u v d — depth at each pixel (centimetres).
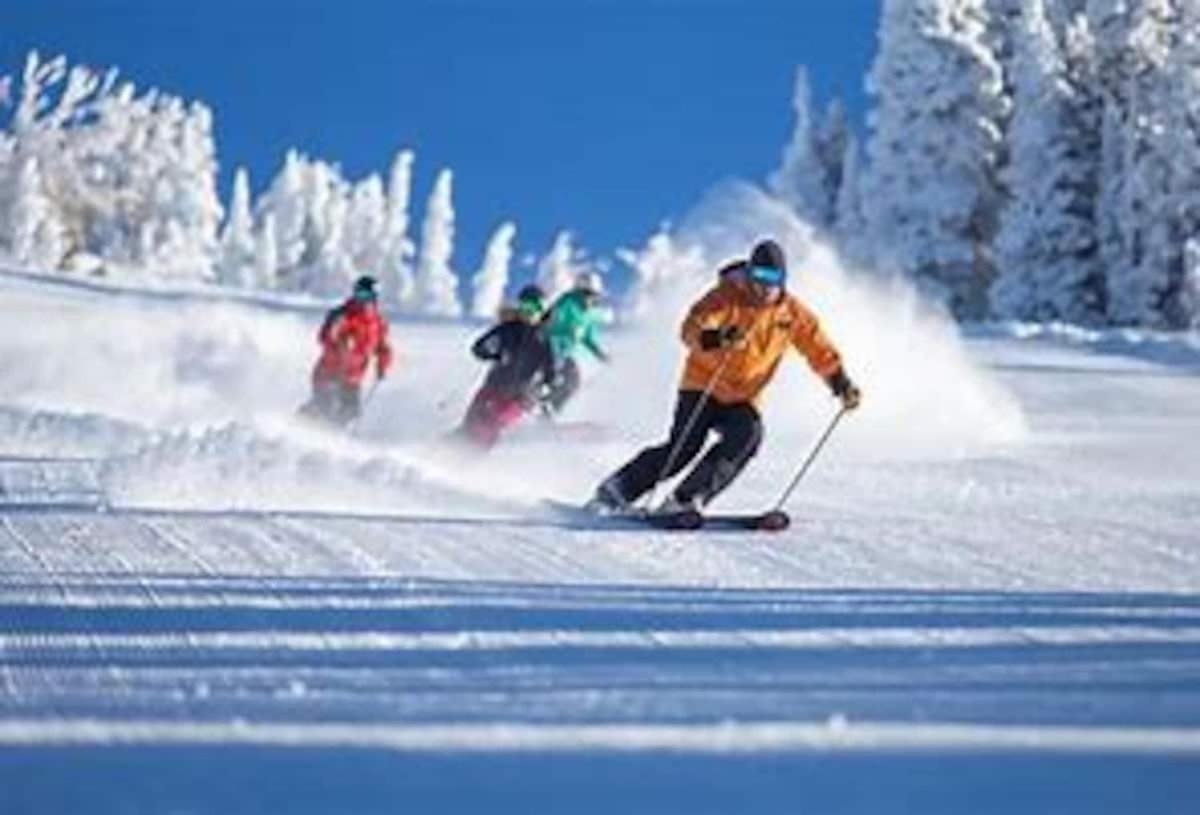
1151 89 8888
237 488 1806
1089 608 1168
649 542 1549
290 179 19012
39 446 2480
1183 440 3262
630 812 618
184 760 685
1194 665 927
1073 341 6769
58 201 14425
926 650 975
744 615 1107
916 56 9450
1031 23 9231
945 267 9450
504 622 1060
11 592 1162
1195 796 638
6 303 6425
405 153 19262
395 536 1527
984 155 9419
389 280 18925
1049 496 2134
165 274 14112
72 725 743
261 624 1038
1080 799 635
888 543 1577
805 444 3039
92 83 14538
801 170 11694
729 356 1733
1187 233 8812
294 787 646
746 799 636
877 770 678
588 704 803
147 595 1155
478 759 693
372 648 959
